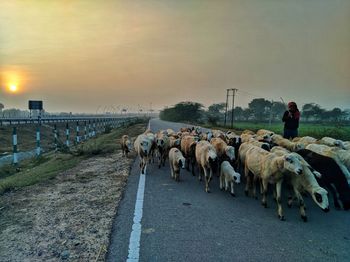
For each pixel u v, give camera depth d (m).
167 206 6.54
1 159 17.59
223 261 4.19
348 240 5.04
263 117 121.56
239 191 8.20
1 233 5.02
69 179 8.95
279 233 5.26
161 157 11.30
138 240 4.77
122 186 8.12
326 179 7.10
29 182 8.60
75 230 5.13
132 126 44.81
